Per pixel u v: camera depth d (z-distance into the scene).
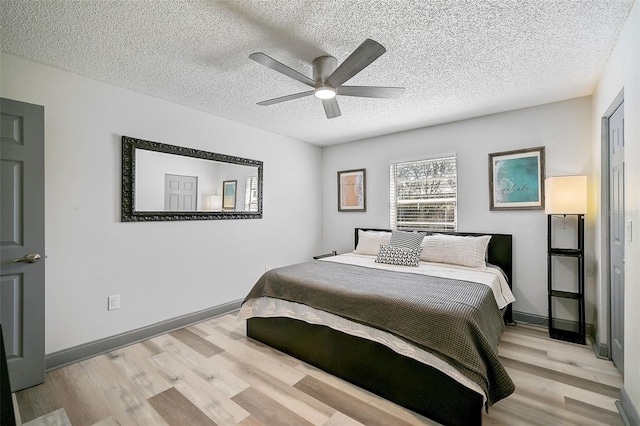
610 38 1.89
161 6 1.58
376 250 3.70
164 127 2.88
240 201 3.59
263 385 1.99
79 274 2.34
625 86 1.77
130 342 2.61
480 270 2.84
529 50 2.02
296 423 1.64
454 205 3.61
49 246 2.19
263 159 3.90
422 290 2.12
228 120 3.45
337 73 1.84
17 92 2.06
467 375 1.51
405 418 1.68
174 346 2.57
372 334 1.91
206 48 2.00
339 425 1.62
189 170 3.08
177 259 2.98
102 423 1.64
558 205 2.64
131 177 2.62
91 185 2.40
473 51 2.04
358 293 2.07
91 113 2.41
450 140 3.58
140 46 1.97
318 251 4.82
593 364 2.23
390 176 4.12
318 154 4.85
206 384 2.00
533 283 3.06
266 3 1.57
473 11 1.63
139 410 1.74
